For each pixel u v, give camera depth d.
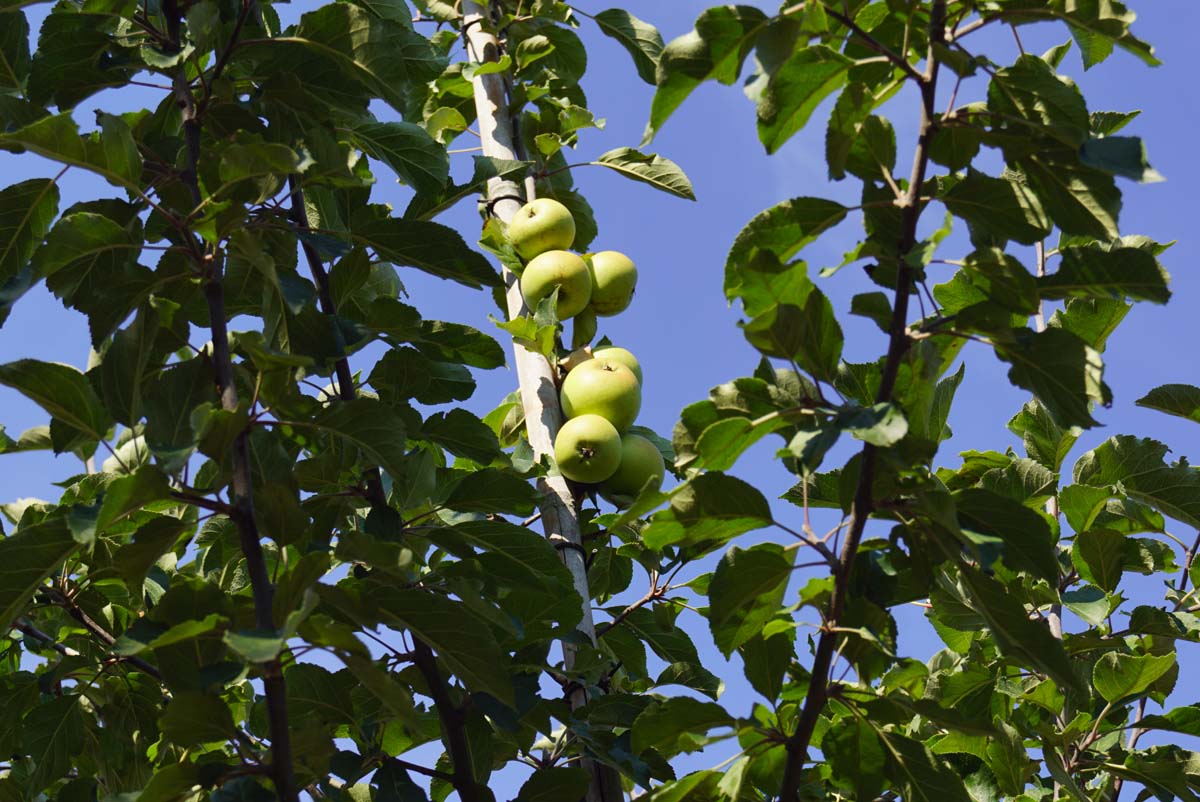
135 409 2.70
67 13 3.21
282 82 3.41
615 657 4.05
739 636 2.69
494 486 3.29
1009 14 2.33
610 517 3.89
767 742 2.59
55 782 3.62
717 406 2.55
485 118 4.51
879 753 2.73
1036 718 3.85
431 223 3.39
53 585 3.69
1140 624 3.53
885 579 2.62
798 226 2.43
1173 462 3.78
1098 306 3.56
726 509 2.53
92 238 2.71
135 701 3.70
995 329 2.32
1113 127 3.92
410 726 2.41
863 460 2.38
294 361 2.61
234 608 2.60
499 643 3.41
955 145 2.45
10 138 2.54
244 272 3.34
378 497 3.23
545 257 4.02
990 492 2.43
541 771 3.15
